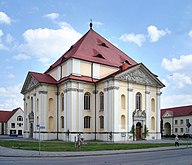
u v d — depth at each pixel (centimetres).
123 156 2441
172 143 4284
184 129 9081
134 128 5166
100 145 3659
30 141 4756
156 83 5762
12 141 4744
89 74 5362
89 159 2170
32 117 5888
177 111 9600
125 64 5562
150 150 3041
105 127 5009
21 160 2094
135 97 5316
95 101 5312
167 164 1805
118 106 4953
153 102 5728
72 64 5166
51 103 5497
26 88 6419
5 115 10881
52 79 5731
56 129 5434
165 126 9850
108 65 5609
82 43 5750
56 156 2403
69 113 4984
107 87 5053
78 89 5100
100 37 6419
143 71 5491
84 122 5153
